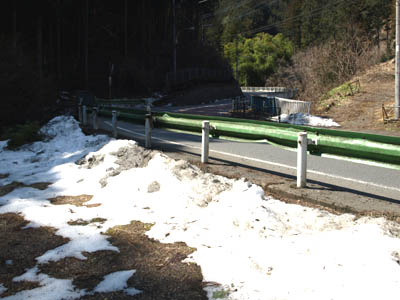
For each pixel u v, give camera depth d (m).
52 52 51.66
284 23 129.75
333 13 84.25
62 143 10.87
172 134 14.34
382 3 74.12
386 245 3.38
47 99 26.66
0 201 5.89
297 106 24.95
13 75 23.28
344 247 3.46
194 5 75.62
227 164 7.74
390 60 38.50
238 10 139.88
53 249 4.09
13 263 3.79
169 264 3.66
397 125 17.67
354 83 30.92
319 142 5.72
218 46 125.50
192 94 49.56
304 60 46.94
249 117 27.31
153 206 5.30
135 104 39.88
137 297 3.12
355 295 2.80
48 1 44.69
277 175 6.91
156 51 64.81
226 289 3.14
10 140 11.52
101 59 59.69
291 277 3.14
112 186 6.30
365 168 7.89
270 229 4.05
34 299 3.12
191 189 5.58
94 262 3.77
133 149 7.75
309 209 4.48
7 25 45.53
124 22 61.84
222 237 4.10
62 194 6.21
